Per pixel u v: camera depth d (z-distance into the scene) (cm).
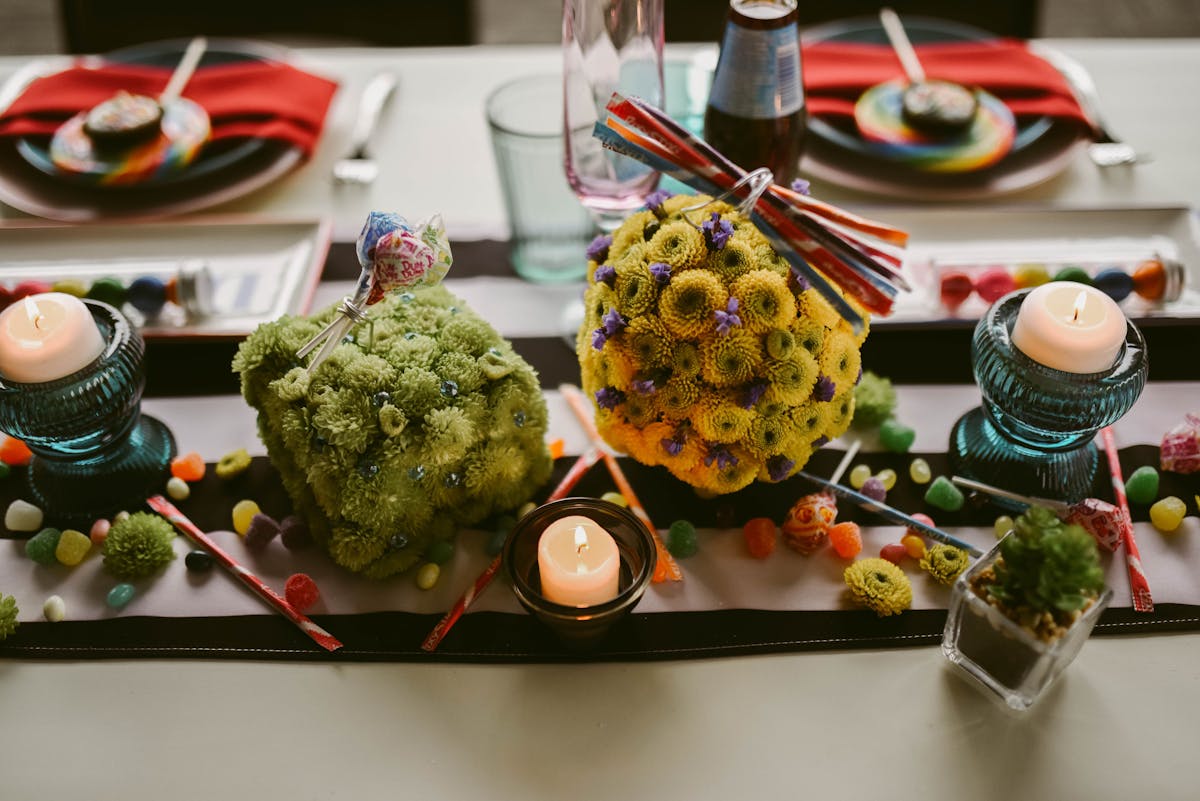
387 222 64
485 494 74
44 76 110
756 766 62
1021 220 96
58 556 72
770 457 70
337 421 66
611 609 61
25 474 79
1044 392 68
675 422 69
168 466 79
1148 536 74
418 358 69
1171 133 108
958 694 65
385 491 67
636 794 61
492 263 96
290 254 94
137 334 75
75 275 88
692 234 67
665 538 74
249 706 65
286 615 70
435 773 62
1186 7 239
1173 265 87
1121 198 101
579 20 75
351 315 65
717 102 80
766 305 65
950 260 92
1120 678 66
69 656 67
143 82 108
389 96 115
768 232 65
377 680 66
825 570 73
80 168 99
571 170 83
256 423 81
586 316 74
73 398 70
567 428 83
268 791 61
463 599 70
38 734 63
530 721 64
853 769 62
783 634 68
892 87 107
